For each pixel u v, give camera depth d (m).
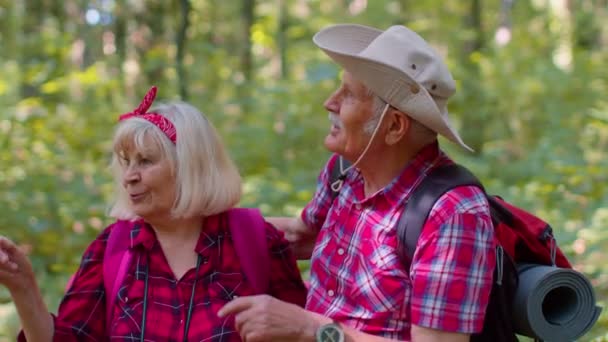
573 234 4.39
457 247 2.06
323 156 7.36
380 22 10.88
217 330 2.34
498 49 11.66
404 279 2.19
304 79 7.61
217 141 2.46
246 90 9.09
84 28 10.77
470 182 2.19
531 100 10.20
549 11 14.77
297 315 2.11
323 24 10.95
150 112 2.44
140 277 2.40
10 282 2.27
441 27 12.31
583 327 2.22
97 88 9.00
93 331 2.44
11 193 6.18
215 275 2.42
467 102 10.51
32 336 2.34
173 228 2.46
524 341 3.36
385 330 2.20
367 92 2.24
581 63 10.37
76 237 5.89
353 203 2.39
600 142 8.35
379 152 2.29
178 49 8.23
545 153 8.12
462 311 2.04
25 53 9.24
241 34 11.32
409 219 2.17
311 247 2.84
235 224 2.50
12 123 7.45
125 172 2.43
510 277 2.19
